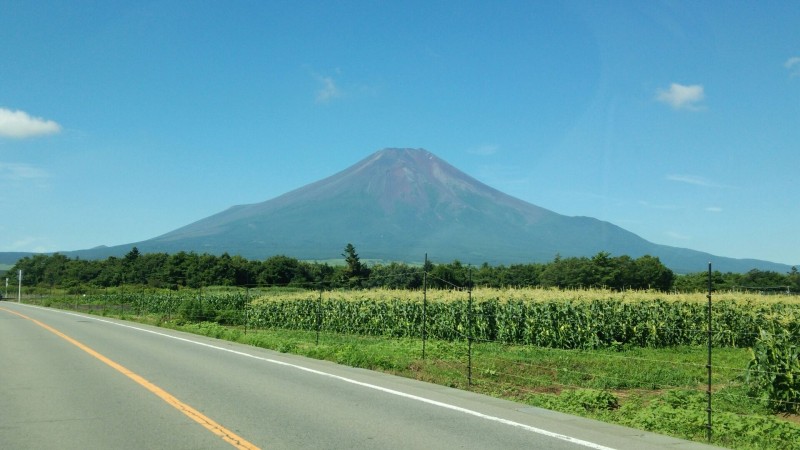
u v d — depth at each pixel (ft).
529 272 254.88
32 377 41.88
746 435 27.66
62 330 86.38
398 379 41.68
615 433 26.89
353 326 93.09
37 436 25.80
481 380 45.16
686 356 60.03
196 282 300.81
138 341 69.56
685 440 26.21
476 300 75.56
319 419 29.07
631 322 68.44
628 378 47.14
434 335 81.41
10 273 422.00
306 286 250.57
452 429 27.22
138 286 293.02
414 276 215.51
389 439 25.39
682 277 225.76
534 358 58.44
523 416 30.09
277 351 59.88
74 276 360.89
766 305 73.61
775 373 35.45
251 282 310.86
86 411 30.76
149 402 33.09
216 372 44.52
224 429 27.02
